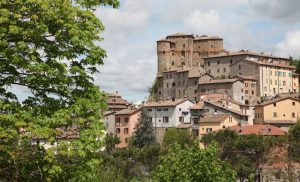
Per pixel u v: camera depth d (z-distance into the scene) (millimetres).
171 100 154500
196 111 141750
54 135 16609
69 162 17516
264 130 111188
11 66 16875
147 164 82938
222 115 131625
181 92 177250
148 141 128875
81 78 17625
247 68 169750
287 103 138250
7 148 16359
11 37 16734
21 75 17141
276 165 81438
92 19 17719
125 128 152125
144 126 130625
